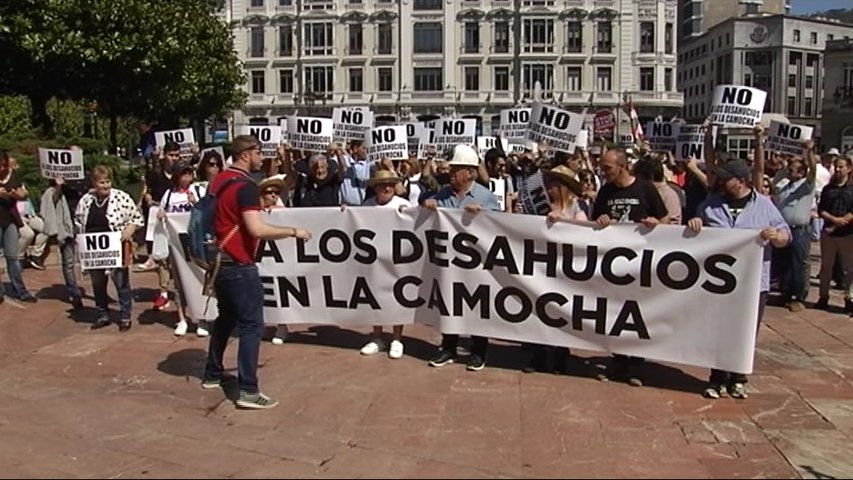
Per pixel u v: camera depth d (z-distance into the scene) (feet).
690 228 22.52
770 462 17.97
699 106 345.10
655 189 24.00
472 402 21.77
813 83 307.37
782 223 23.02
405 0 225.15
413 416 20.72
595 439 19.19
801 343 29.14
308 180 35.73
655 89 226.17
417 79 228.63
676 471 17.40
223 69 137.08
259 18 231.50
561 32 224.53
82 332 30.45
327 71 230.68
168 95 101.71
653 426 20.12
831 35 310.86
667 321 22.94
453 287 24.95
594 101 224.74
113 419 20.84
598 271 23.56
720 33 317.83
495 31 225.56
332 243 26.45
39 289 39.22
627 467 17.58
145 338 29.32
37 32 82.17
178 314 31.76
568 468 17.51
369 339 28.66
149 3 91.45
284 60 231.91
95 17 84.58
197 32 115.65
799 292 35.14
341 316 26.76
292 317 27.14
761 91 34.30
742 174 23.02
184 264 28.58
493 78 226.99
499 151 39.14
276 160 39.37
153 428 20.15
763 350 28.04
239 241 21.01
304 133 41.04
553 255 23.99
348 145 49.49
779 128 43.24
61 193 35.24
